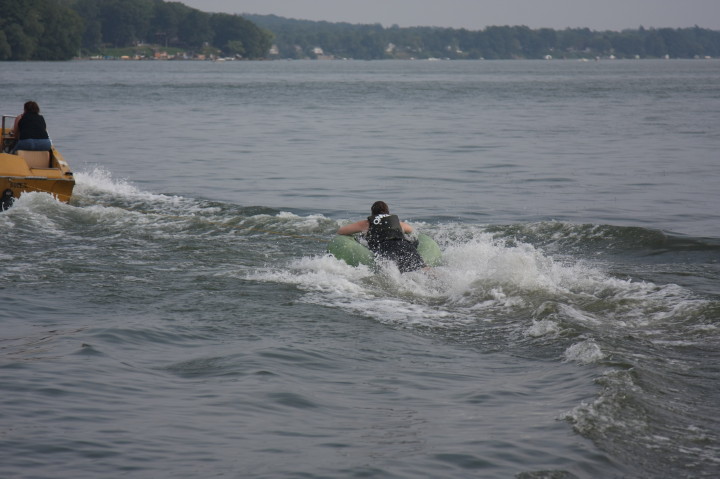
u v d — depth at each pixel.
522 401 12.34
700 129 69.81
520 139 61.44
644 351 14.84
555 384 13.10
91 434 10.90
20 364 13.66
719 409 11.96
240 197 34.88
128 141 58.06
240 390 12.68
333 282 20.23
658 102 114.44
